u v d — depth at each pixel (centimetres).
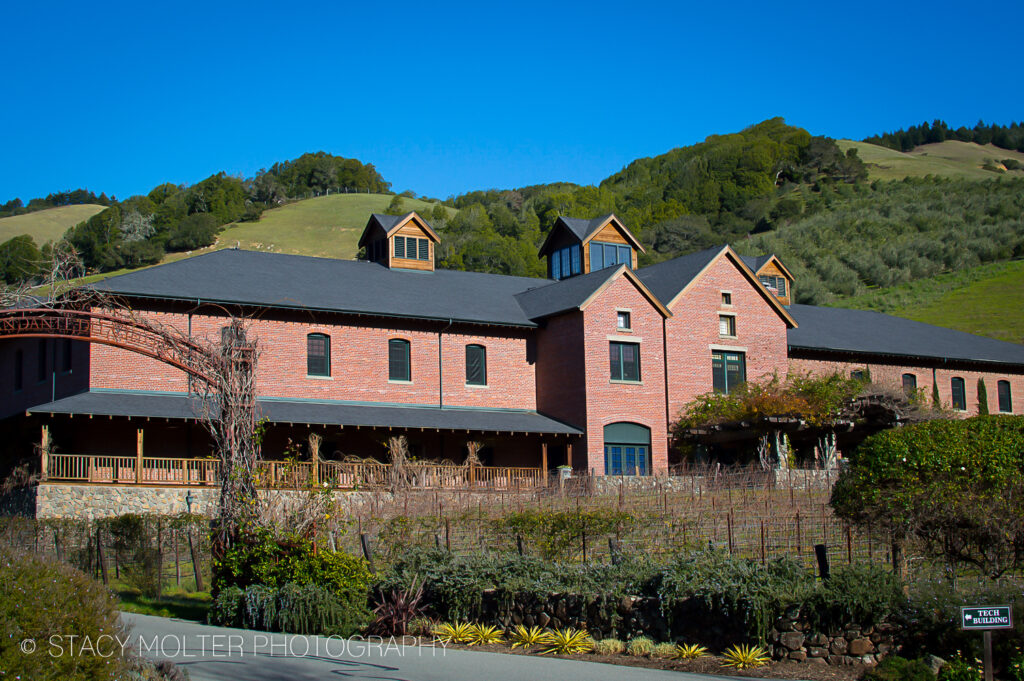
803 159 16538
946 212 11925
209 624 1977
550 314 4272
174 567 2586
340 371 3925
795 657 1524
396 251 4547
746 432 4169
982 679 1315
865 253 10238
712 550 1850
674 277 4584
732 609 1582
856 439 4528
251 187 15162
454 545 2389
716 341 4469
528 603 1825
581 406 4116
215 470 3341
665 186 16062
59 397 3691
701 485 3281
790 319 4706
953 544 1803
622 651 1655
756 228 14450
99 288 3438
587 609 1752
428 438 3991
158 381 3559
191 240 11638
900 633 1491
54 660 990
